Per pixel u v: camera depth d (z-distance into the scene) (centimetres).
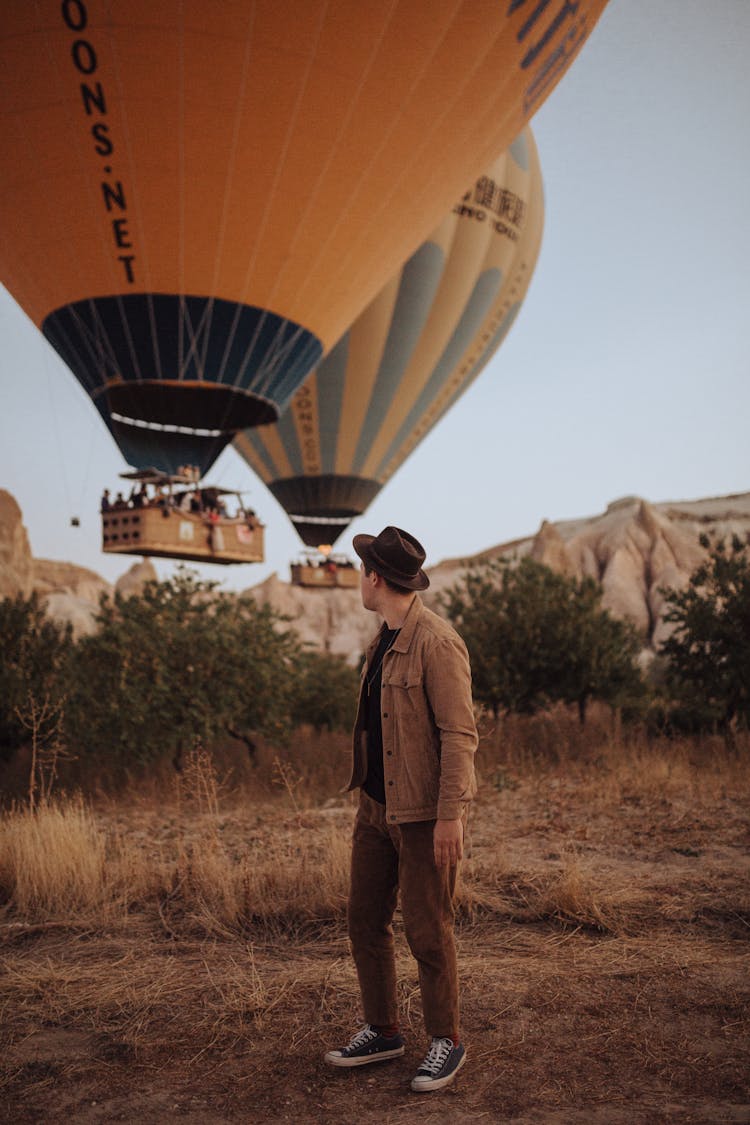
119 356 1631
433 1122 247
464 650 284
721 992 339
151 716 1207
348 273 1677
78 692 1233
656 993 339
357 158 1495
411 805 274
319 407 3225
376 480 3509
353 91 1407
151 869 545
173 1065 290
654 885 497
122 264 1530
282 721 1315
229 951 412
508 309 3159
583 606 1529
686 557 7406
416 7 1345
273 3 1277
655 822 707
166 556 1864
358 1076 280
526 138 3155
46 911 480
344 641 7550
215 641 1258
